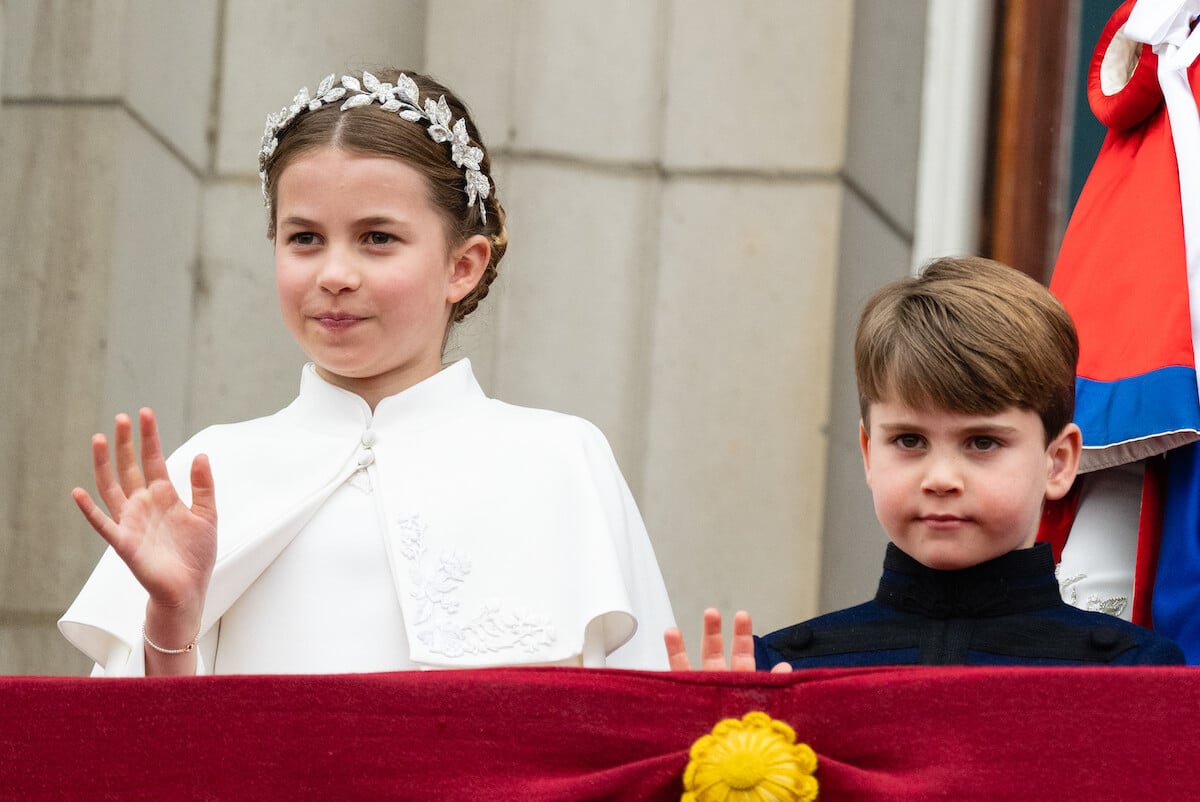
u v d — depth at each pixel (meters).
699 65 17.09
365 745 7.31
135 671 9.87
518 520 10.16
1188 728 7.17
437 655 9.67
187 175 16.80
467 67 17.00
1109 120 11.91
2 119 16.23
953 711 7.28
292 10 17.00
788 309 16.84
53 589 15.98
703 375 16.86
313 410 10.66
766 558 16.64
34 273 16.14
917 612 9.58
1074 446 9.82
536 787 7.24
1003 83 17.38
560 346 16.75
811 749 7.29
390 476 10.28
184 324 16.72
